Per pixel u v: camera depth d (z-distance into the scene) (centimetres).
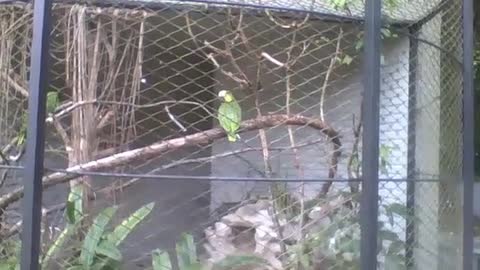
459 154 434
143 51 465
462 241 406
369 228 321
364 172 326
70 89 423
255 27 454
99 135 424
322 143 478
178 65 496
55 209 401
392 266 444
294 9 393
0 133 431
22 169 337
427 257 455
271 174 449
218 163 531
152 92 498
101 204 423
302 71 480
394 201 473
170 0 410
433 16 469
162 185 491
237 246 439
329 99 507
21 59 420
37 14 293
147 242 449
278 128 496
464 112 398
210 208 521
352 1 427
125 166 426
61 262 382
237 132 433
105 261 390
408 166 482
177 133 505
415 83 487
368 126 325
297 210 439
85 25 415
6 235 414
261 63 461
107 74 426
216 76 497
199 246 438
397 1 454
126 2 410
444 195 451
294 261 415
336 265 415
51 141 416
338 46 463
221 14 437
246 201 460
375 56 326
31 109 291
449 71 456
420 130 484
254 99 479
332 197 443
